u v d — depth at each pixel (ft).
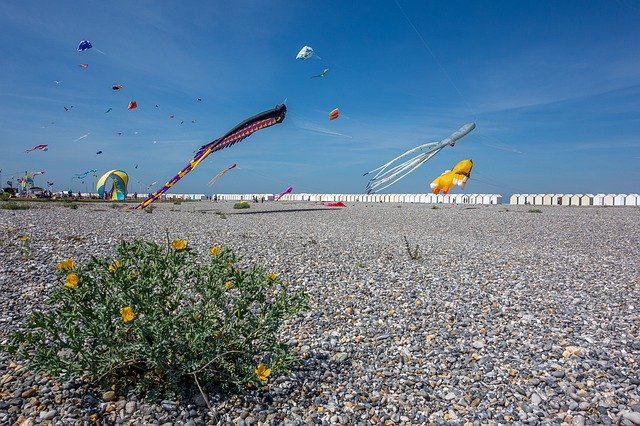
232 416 14.14
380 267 38.40
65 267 14.29
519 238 66.95
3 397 14.24
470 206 176.55
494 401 15.66
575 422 14.34
